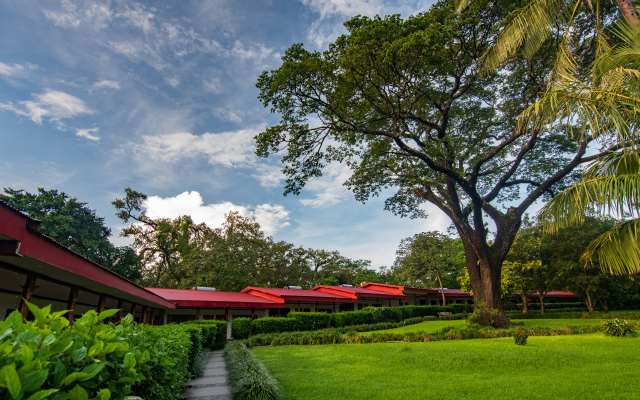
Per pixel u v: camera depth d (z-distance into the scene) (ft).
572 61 25.11
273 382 20.25
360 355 36.76
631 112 20.63
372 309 92.63
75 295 25.93
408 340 55.31
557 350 32.48
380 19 45.85
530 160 74.49
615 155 23.21
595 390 19.89
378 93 55.72
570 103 21.79
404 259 145.07
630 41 23.73
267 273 138.82
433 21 49.83
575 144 65.62
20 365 3.85
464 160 66.08
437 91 61.67
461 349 36.47
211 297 73.31
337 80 50.42
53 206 88.89
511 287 111.34
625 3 24.93
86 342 5.54
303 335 56.08
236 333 64.54
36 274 20.79
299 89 50.49
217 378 26.96
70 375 4.39
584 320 89.51
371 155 64.03
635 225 24.85
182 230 119.44
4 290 28.35
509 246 69.26
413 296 140.56
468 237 71.56
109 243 96.53
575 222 25.38
